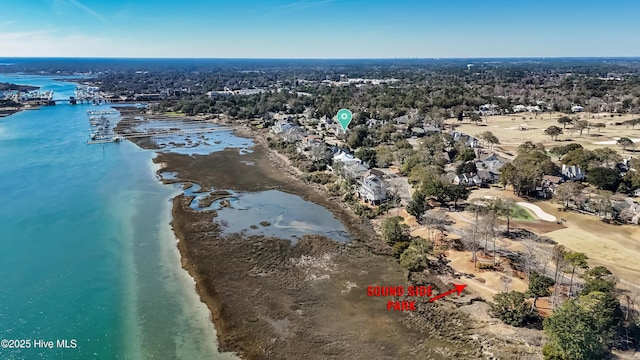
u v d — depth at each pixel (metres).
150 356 44.84
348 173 104.25
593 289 47.41
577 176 99.94
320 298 55.06
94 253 67.56
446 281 57.81
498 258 63.25
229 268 63.12
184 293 56.72
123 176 109.25
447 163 117.69
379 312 51.84
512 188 96.19
